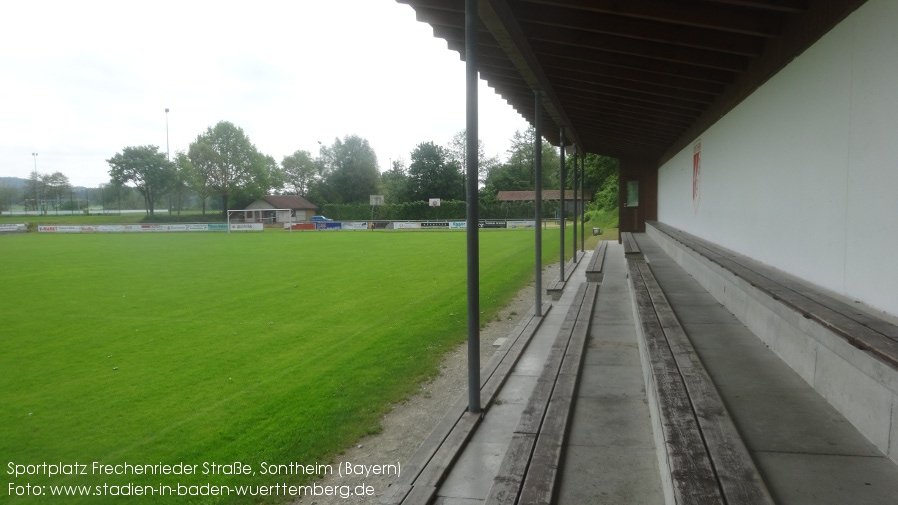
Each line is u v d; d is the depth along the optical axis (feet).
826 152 12.80
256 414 18.01
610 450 10.69
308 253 80.23
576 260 52.70
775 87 16.62
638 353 17.79
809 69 13.78
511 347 22.06
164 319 34.55
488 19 15.79
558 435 10.77
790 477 7.50
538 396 13.06
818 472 7.63
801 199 14.49
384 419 17.03
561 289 33.83
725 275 18.39
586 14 17.69
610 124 38.29
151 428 17.29
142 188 223.51
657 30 17.48
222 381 21.79
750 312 15.84
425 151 227.81
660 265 31.17
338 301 39.70
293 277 53.42
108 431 17.19
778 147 16.35
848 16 11.62
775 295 12.25
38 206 275.39
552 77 25.96
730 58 19.11
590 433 11.53
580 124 39.65
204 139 215.92
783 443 8.57
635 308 18.84
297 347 26.91
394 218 206.39
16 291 46.39
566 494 9.09
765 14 15.26
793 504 6.85
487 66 25.54
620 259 48.93
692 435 8.12
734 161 21.91
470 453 12.72
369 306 37.45
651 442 11.00
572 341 18.30
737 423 9.35
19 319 35.09
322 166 272.31
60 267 64.54
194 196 297.74
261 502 12.48
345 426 16.51
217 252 83.76
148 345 28.02
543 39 19.60
